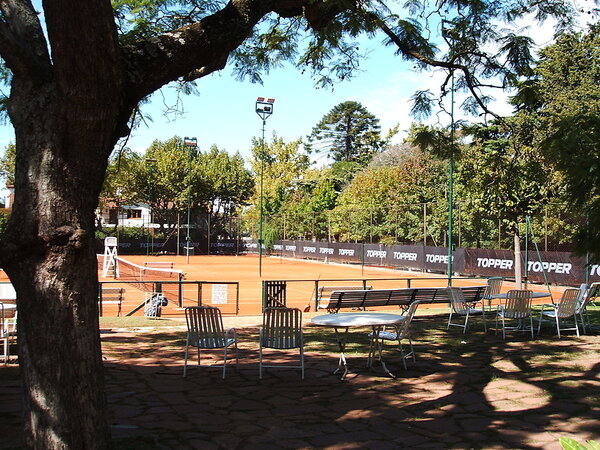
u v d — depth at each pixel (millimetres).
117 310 16172
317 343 10070
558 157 5895
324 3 6375
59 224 3752
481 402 6180
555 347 9539
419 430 5227
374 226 38781
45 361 3707
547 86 21141
